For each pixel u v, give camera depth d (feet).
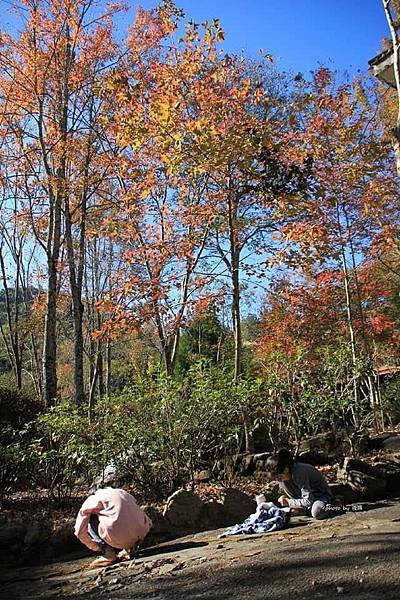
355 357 30.86
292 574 13.38
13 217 60.34
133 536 17.67
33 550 19.86
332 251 36.76
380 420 37.83
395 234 41.52
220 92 32.58
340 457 28.94
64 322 87.30
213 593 12.82
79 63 44.93
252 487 23.75
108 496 18.07
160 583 14.24
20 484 23.82
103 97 39.45
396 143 20.53
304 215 35.45
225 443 24.76
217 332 65.67
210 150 30.68
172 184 37.09
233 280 34.37
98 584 15.07
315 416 28.22
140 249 36.60
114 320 35.96
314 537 16.96
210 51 32.53
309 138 35.70
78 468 23.25
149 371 25.85
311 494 20.47
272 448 28.25
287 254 34.45
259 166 32.65
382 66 30.27
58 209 46.78
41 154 48.80
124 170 39.52
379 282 45.62
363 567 13.17
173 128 31.01
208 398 24.07
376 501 22.94
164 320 36.73
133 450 22.94
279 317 43.52
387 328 47.26
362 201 39.75
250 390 25.55
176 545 18.76
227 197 34.50
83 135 45.16
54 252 46.52
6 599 14.89
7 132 48.08
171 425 23.62
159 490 23.15
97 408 24.81
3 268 75.61
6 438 25.54
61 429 23.40
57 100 45.91
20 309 85.81
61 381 88.69
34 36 44.57
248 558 15.28
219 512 21.24
